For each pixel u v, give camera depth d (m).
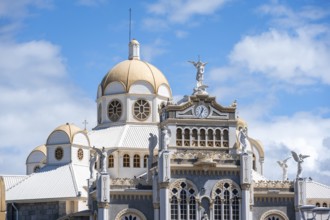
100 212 133.38
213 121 140.12
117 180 135.62
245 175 136.00
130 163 158.12
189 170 135.25
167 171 133.38
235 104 141.25
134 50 174.25
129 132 162.75
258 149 173.88
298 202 139.12
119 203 134.75
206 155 135.75
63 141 162.62
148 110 166.50
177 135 139.00
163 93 168.62
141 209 135.38
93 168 148.88
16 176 171.12
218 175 136.12
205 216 133.25
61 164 162.38
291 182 140.88
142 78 167.00
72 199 152.12
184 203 134.50
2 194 153.50
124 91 166.38
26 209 155.62
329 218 125.31
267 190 139.50
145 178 142.75
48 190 155.12
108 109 168.25
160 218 133.25
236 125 140.88
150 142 143.62
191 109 140.12
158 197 134.12
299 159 140.62
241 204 135.88
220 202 135.62
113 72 169.38
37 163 182.00
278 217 139.38
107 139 162.12
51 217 152.75
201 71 143.00
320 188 162.62
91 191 144.25
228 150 139.75
